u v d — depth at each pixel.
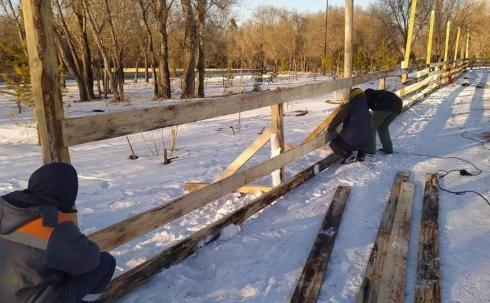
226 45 43.50
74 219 2.73
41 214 1.81
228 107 3.88
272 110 4.88
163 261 3.22
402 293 2.88
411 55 38.94
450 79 22.22
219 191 3.90
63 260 1.82
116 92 21.44
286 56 62.91
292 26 65.62
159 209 3.22
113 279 2.89
